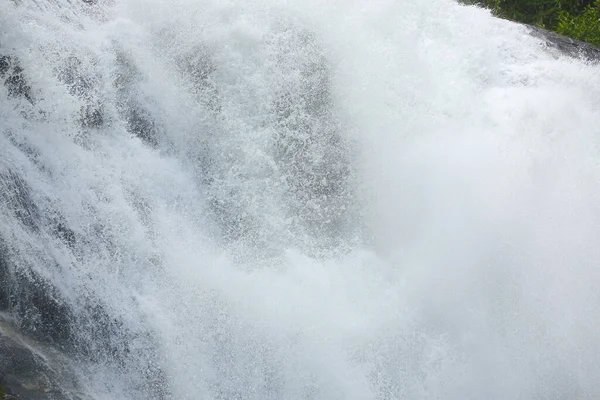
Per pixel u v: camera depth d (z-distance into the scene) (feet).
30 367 14.48
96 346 15.57
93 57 17.69
